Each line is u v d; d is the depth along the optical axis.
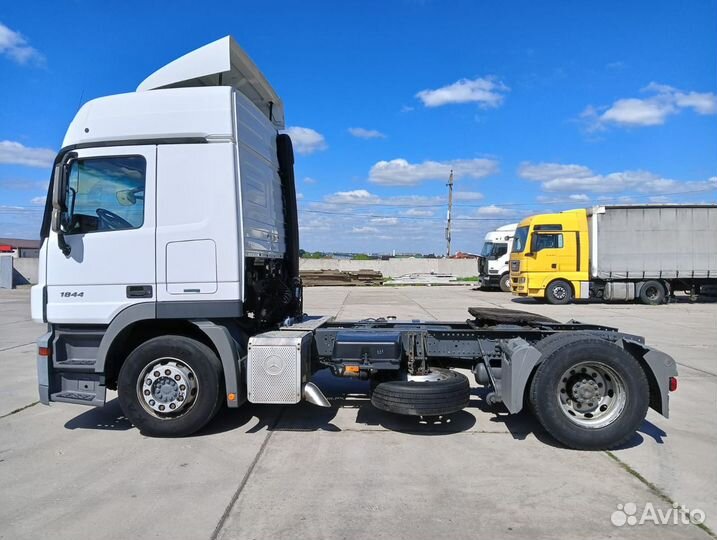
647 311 17.78
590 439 4.71
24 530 3.39
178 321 5.18
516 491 3.93
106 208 5.09
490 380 5.51
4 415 5.95
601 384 4.86
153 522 3.48
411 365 5.52
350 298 23.64
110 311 5.04
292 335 5.21
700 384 7.33
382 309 17.75
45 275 5.15
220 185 5.00
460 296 25.27
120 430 5.38
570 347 4.77
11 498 3.86
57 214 4.95
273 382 4.98
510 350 5.01
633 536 3.29
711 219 20.12
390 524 3.44
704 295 21.78
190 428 5.05
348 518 3.52
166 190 5.02
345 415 5.86
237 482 4.09
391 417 5.78
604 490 3.94
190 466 4.41
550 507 3.67
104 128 5.09
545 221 20.30
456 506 3.69
